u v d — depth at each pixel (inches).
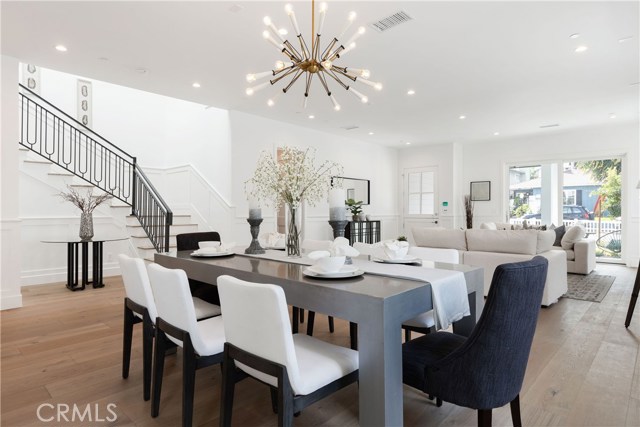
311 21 115.0
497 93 186.1
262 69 153.2
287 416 51.7
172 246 224.5
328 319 132.8
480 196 328.5
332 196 88.6
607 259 275.3
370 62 146.9
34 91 232.1
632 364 98.2
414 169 354.0
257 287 52.3
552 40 128.0
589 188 284.0
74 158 243.1
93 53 137.9
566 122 250.4
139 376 92.3
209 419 73.7
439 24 116.9
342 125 259.1
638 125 255.8
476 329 54.3
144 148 277.7
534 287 54.8
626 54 139.6
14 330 125.0
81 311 147.1
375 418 55.6
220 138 228.8
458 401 56.7
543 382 88.4
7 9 106.9
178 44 130.5
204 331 73.6
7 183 145.9
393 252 86.7
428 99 195.8
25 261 195.9
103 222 221.5
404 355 64.5
